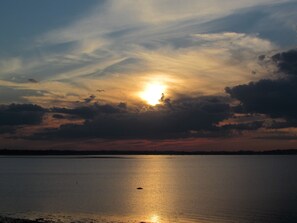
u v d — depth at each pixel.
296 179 134.25
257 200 80.69
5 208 72.56
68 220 60.22
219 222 58.66
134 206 74.50
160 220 60.53
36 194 96.06
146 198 87.00
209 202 78.75
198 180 137.75
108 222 58.69
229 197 86.44
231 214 64.50
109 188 111.31
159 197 88.69
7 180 142.88
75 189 108.88
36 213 67.00
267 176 151.88
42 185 121.44
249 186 110.75
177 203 78.00
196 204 76.12
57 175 175.12
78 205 76.38
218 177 151.25
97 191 103.06
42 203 79.38
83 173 192.12
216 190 102.00
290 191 96.94
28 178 154.00
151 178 152.25
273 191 97.31
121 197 89.31
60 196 91.62
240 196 88.00
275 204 74.75
